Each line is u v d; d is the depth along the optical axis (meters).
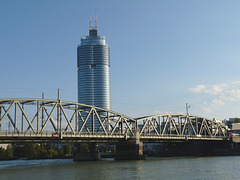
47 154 191.00
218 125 160.75
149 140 126.50
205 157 136.62
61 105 90.19
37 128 82.94
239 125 197.62
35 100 83.81
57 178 60.75
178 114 134.50
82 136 93.25
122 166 86.00
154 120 123.38
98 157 132.75
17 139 85.00
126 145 118.88
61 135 87.25
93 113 100.56
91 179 58.22
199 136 142.62
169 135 129.38
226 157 132.88
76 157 133.25
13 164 116.88
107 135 101.81
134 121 116.50
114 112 107.75
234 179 56.09
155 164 92.31
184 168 77.38
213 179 56.44
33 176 64.94
